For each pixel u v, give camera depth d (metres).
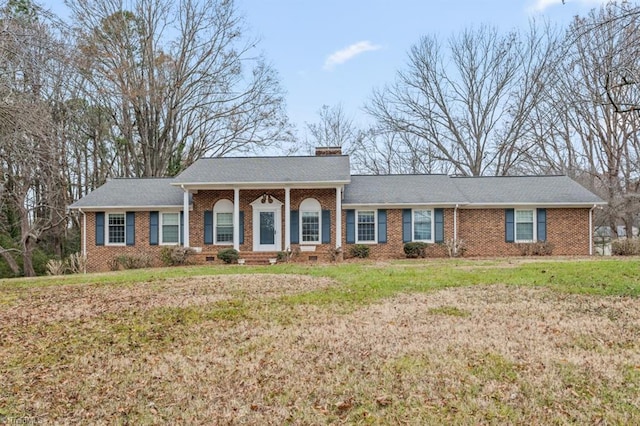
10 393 5.60
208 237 23.62
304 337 7.39
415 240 23.41
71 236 33.34
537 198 23.55
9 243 27.28
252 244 23.48
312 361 6.30
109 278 15.09
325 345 6.94
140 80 33.31
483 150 38.47
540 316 8.38
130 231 23.78
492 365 5.90
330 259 21.75
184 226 22.41
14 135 11.70
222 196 23.66
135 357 6.78
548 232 23.52
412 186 24.94
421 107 39.56
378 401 4.99
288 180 21.92
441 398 5.02
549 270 13.69
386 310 9.12
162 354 6.87
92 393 5.55
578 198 23.36
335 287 11.82
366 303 9.85
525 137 36.09
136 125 35.81
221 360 6.48
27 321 9.07
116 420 4.83
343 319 8.48
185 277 14.59
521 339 6.98
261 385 5.57
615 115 26.78
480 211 23.69
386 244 23.47
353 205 23.36
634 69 9.23
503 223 23.58
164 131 35.25
